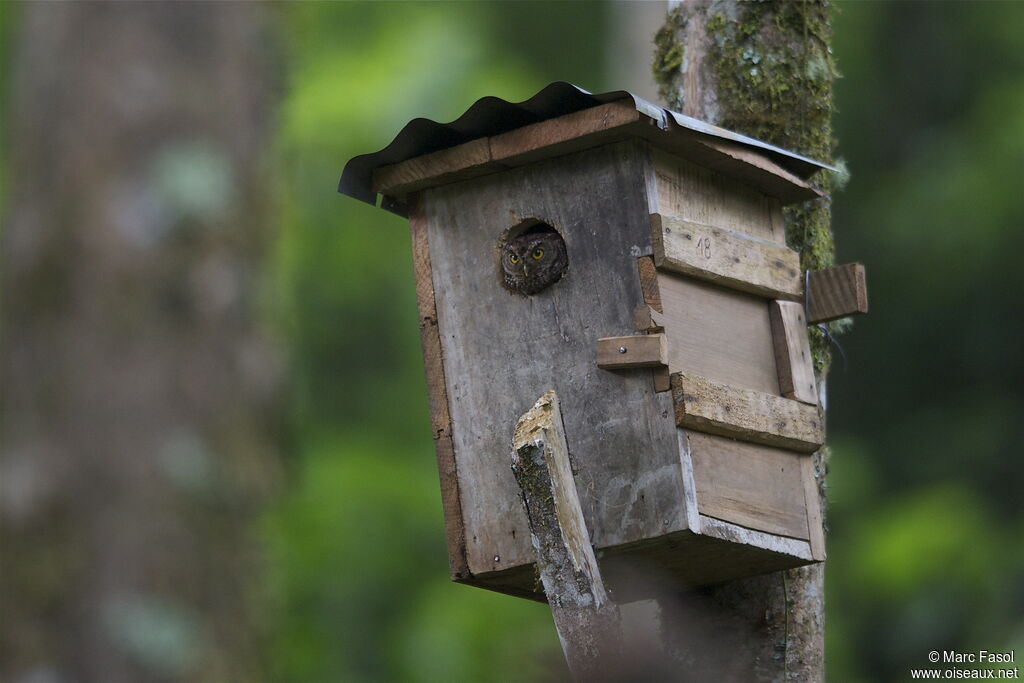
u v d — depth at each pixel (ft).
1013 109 81.71
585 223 26.17
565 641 23.63
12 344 34.96
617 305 25.80
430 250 27.71
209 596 34.37
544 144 25.93
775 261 27.63
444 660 56.70
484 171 26.99
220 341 35.40
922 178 83.15
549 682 24.29
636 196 25.79
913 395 84.58
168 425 34.65
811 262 29.14
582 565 23.77
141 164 35.42
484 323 26.99
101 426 34.42
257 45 37.27
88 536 33.96
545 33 85.76
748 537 25.54
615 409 25.54
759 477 26.25
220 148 36.09
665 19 30.04
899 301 84.84
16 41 48.85
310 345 69.72
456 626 57.52
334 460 64.90
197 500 34.55
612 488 25.35
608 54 78.95
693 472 25.11
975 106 86.02
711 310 26.48
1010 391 83.05
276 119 37.63
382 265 69.00
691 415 25.07
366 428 69.15
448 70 65.72
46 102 35.91
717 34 29.04
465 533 26.86
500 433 26.66
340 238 67.87
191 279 35.14
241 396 35.53
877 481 77.56
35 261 35.09
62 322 34.76
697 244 26.14
